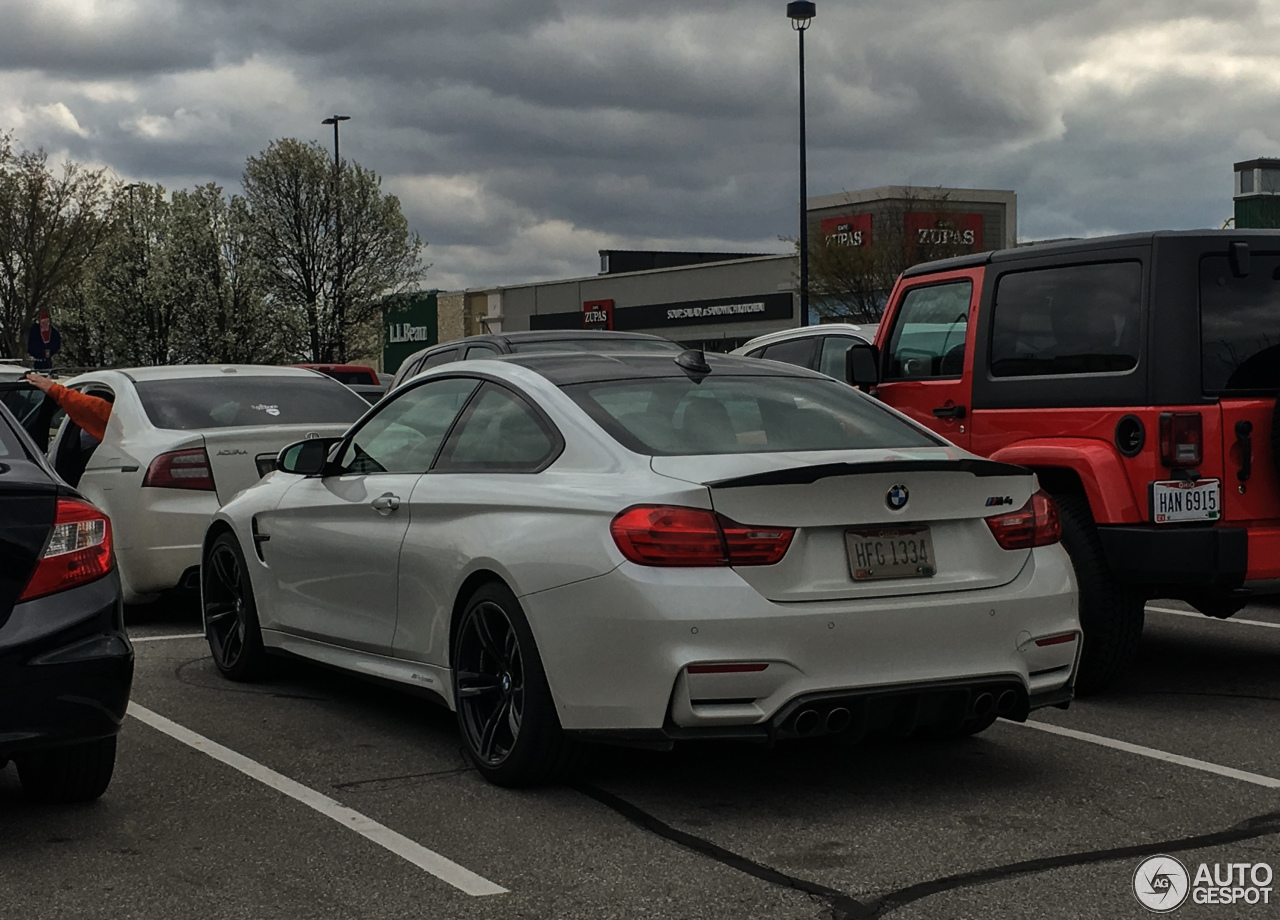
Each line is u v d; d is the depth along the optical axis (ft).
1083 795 16.61
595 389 17.75
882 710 15.51
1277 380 21.43
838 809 16.07
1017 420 23.20
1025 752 18.67
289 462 22.11
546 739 16.28
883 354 26.96
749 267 175.94
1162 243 21.25
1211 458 20.98
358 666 20.07
